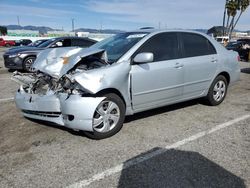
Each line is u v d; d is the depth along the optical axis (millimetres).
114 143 4094
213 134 4441
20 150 3898
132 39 4895
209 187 3000
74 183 3092
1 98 6848
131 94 4457
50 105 4125
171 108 5844
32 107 4359
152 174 3262
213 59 5746
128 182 3105
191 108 5867
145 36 4805
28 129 4660
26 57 11047
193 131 4566
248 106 6074
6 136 4391
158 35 4945
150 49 4742
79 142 4133
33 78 4762
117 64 4266
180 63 5086
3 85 8586
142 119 5141
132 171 3332
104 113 4160
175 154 3750
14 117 5305
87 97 3959
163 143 4098
